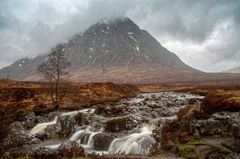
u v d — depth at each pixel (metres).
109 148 29.66
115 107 48.81
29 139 36.03
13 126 42.97
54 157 21.50
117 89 120.12
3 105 73.75
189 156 21.94
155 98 65.00
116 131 35.06
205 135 27.48
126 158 21.28
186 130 28.05
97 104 68.00
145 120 36.41
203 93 88.25
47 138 39.69
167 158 21.56
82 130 38.06
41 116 53.91
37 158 21.55
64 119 44.25
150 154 23.45
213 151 22.86
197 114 32.12
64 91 76.94
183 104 52.53
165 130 29.06
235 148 24.09
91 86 117.12
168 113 44.59
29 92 93.62
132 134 30.86
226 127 28.36
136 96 85.69
